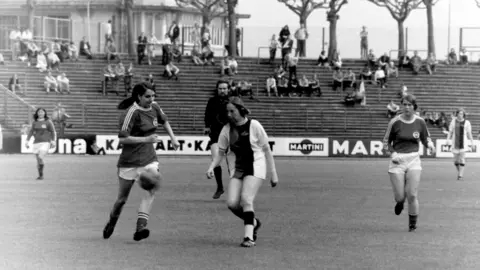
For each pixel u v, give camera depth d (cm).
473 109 6712
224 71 6719
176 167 4144
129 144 1558
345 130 6081
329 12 7838
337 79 6594
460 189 2988
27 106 5691
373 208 2261
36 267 1326
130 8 7500
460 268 1355
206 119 2345
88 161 4503
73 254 1452
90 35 7794
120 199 1586
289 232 1753
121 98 6225
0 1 8050
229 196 1559
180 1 7862
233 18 7444
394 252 1507
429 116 6134
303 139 5544
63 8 8094
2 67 6259
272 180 1559
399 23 8050
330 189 2881
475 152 5612
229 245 1565
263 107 6269
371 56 6969
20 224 1839
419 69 6969
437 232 1783
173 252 1482
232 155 1583
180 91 6494
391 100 6272
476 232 1786
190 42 8069
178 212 2102
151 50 6806
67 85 6159
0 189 2739
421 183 3303
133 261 1387
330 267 1348
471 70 7056
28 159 4647
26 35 6494
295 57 6812
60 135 5266
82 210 2122
